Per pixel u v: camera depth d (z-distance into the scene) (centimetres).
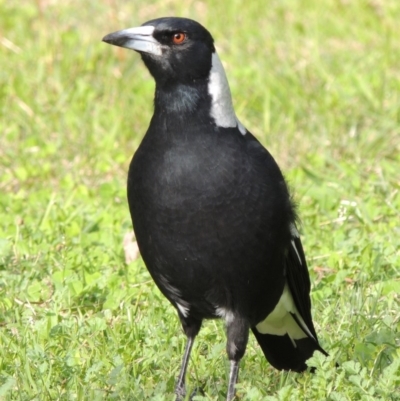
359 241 1205
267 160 877
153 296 1080
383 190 1371
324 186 1359
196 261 865
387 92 1703
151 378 934
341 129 1592
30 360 927
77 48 1888
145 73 1819
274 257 880
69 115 1655
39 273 1136
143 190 864
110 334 987
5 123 1658
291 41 1922
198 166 852
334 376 888
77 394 873
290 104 1658
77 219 1280
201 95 882
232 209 852
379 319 1006
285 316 955
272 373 962
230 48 1911
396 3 2097
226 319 898
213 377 945
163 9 2095
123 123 1612
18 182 1476
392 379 844
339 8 2083
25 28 1977
